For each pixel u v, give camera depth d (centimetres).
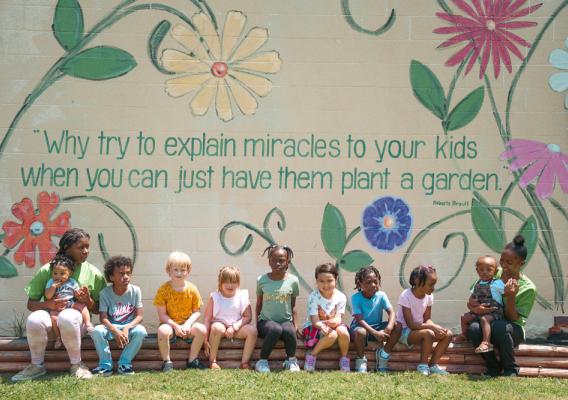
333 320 604
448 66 657
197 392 541
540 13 657
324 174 655
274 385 557
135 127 650
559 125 657
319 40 656
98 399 526
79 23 650
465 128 656
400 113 656
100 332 586
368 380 573
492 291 610
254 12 656
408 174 656
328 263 630
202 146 653
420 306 613
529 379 589
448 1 658
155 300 612
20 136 646
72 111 648
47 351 598
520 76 658
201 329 600
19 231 645
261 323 611
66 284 596
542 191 657
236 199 653
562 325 650
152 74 652
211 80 654
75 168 648
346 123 656
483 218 656
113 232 648
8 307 643
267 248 638
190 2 653
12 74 647
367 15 656
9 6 648
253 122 655
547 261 655
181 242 651
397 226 655
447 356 611
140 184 650
